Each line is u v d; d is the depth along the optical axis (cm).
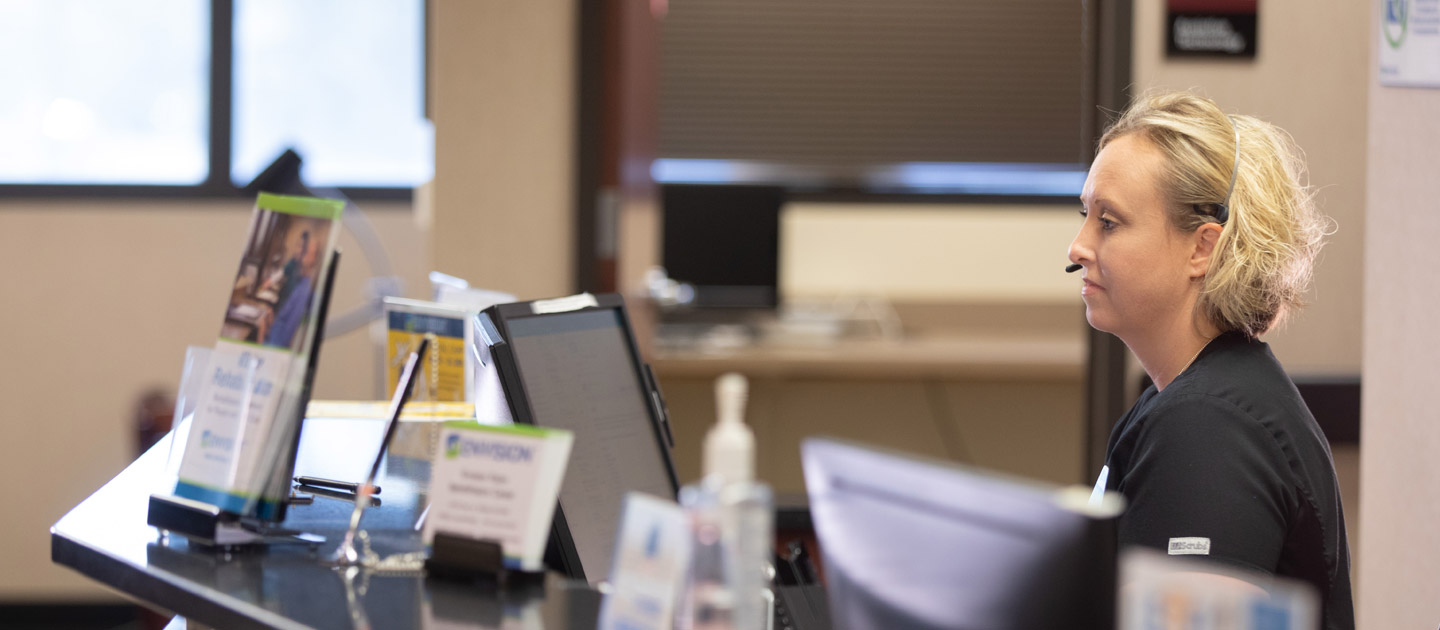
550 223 307
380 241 432
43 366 421
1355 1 274
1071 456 433
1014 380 430
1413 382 189
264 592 106
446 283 202
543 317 133
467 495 109
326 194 419
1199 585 64
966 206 501
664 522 88
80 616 422
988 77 510
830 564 85
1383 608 194
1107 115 270
